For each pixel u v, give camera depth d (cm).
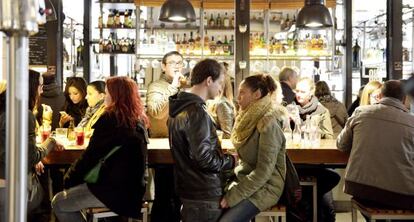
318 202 413
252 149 290
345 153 350
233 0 666
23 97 98
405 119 315
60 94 509
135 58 671
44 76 503
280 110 293
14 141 98
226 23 698
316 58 682
